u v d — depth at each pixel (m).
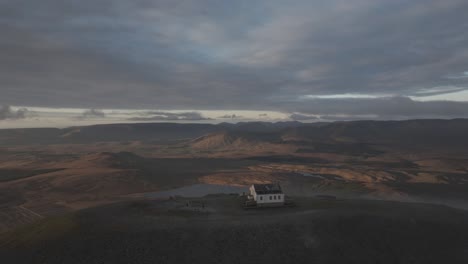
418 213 76.00
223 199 93.69
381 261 58.69
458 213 78.31
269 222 67.44
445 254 61.09
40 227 68.44
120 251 57.94
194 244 60.06
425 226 68.56
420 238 64.69
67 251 57.78
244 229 64.38
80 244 59.25
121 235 61.78
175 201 89.94
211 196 104.06
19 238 64.38
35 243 60.84
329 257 58.66
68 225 66.88
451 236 66.06
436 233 66.62
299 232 64.12
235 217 71.94
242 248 59.62
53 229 65.94
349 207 80.75
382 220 69.50
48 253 57.59
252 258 57.72
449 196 132.12
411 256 60.09
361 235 64.12
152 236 61.72
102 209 79.12
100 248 58.38
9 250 59.75
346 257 58.94
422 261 59.22
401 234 65.25
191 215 73.88
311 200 91.69
